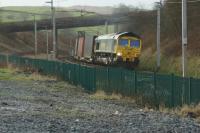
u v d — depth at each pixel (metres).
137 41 71.31
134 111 26.27
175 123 20.73
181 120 21.98
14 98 31.09
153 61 76.00
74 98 33.91
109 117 22.30
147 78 30.86
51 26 148.25
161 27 88.38
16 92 36.12
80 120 20.78
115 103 31.42
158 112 25.95
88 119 21.27
